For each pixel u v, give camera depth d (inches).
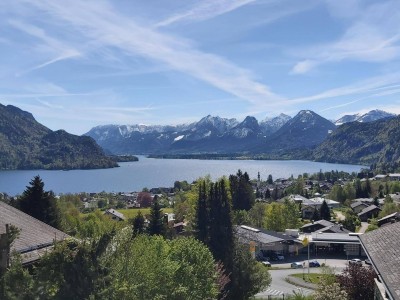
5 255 608.7
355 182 7672.2
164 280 824.9
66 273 574.6
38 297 554.9
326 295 1170.0
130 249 746.8
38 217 2139.5
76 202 5433.1
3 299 544.4
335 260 3206.2
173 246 1088.2
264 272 1791.3
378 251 871.7
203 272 1052.5
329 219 5044.3
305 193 7401.6
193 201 2962.6
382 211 4687.5
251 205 4439.0
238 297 1648.6
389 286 653.3
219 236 1833.2
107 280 595.2
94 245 609.0
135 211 4963.1
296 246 3435.0
